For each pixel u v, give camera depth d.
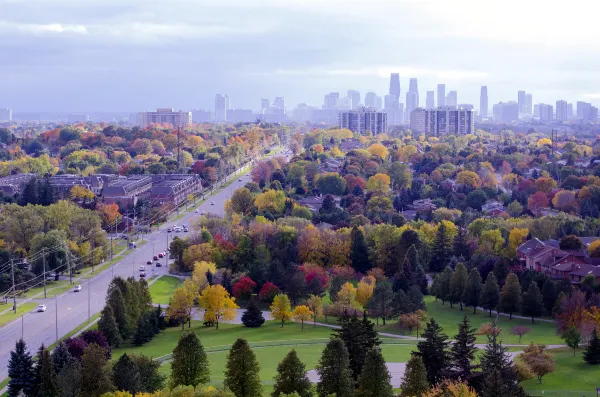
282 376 156.25
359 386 157.38
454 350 170.38
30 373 175.75
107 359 188.75
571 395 168.00
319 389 158.25
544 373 179.62
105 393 149.62
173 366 163.00
